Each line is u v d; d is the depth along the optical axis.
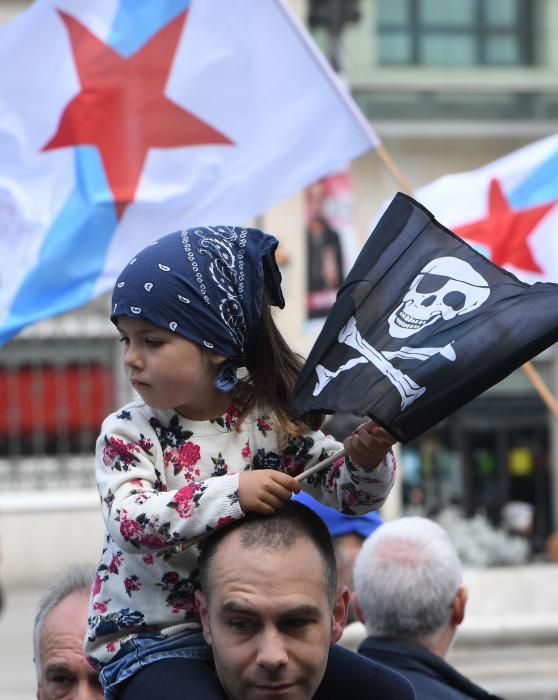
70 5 10.95
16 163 10.89
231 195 11.04
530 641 21.91
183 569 5.29
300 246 34.16
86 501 35.69
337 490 5.36
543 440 40.56
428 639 7.66
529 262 13.68
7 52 10.88
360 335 5.13
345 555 8.99
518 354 4.89
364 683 5.58
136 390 5.28
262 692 4.84
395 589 7.61
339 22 26.52
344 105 11.03
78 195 10.88
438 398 4.90
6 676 23.56
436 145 40.75
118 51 10.98
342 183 29.22
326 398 5.07
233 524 4.96
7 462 35.84
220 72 11.07
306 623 4.88
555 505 40.38
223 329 5.23
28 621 29.52
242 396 5.44
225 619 4.89
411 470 40.00
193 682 5.11
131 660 5.29
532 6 41.47
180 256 5.23
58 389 35.91
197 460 5.32
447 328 5.01
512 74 41.25
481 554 29.47
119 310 5.19
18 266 10.81
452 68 41.06
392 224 5.30
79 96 10.91
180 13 11.03
